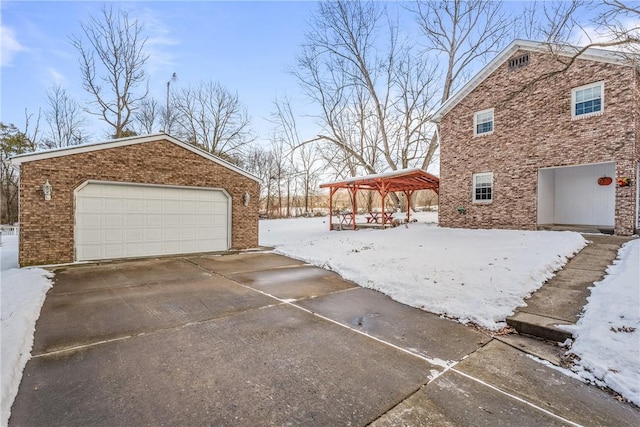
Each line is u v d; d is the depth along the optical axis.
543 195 12.16
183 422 2.48
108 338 4.07
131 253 9.88
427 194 40.66
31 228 8.38
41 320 4.68
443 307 5.21
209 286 6.73
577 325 4.18
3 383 2.83
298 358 3.58
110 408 2.65
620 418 2.62
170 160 10.52
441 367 3.44
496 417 2.60
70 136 29.88
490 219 13.11
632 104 9.65
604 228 10.80
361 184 17.84
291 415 2.59
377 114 27.31
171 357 3.57
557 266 6.93
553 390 3.02
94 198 9.25
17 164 8.23
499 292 5.51
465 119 14.02
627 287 5.07
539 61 11.70
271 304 5.55
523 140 12.12
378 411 2.66
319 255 9.93
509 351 3.86
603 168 11.82
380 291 6.42
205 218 11.36
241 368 3.34
